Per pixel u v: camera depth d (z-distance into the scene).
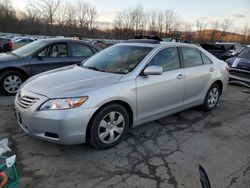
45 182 2.75
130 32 62.31
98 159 3.23
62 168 3.02
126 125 3.62
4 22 59.47
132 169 3.04
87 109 3.11
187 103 4.59
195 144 3.74
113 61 4.12
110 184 2.75
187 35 63.16
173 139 3.87
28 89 3.38
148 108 3.86
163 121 4.58
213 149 3.62
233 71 7.92
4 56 6.18
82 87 3.25
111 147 3.52
